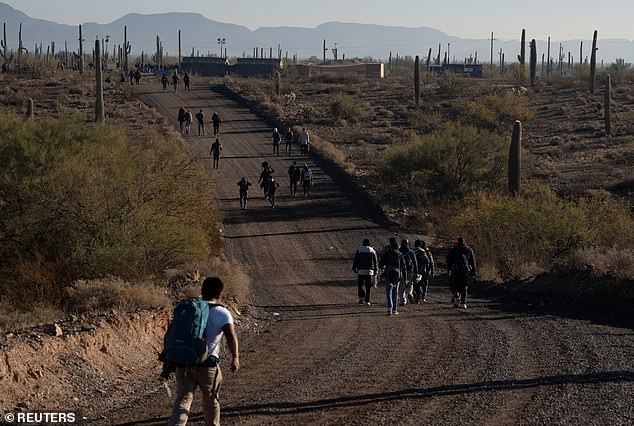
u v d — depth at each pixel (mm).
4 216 37406
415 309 35156
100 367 19906
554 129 118062
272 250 58406
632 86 155625
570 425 14695
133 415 16312
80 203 36719
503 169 76938
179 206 41125
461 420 15125
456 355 22359
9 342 18500
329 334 27359
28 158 39719
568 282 36312
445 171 75312
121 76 166625
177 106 131875
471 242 50094
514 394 17312
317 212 72250
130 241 36250
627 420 15039
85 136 45281
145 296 26375
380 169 83250
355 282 47344
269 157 96188
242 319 30359
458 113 131875
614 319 30109
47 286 33031
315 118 128750
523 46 170500
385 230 65812
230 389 18422
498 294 39594
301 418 15430
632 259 35719
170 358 12938
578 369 20016
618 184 77000
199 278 34281
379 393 17594
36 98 130125
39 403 16891
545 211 47000
